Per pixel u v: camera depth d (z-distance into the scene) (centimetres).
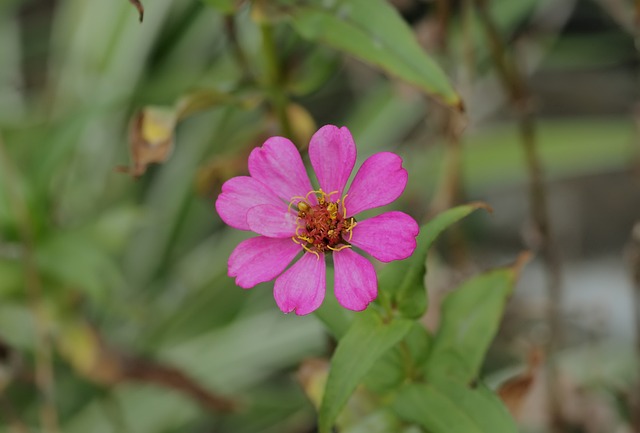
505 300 62
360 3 63
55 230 75
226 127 101
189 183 100
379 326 58
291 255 57
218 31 107
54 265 73
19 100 111
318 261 57
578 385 78
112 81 100
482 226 103
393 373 62
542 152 90
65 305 77
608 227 101
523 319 89
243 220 58
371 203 56
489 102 100
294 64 68
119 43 101
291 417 89
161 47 107
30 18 126
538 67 108
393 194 56
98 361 78
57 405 90
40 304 74
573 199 103
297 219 58
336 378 57
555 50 106
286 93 68
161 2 101
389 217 56
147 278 101
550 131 91
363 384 62
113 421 87
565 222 102
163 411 89
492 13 87
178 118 66
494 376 77
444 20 75
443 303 62
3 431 84
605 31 107
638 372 76
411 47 62
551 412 76
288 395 91
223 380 90
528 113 74
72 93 101
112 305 78
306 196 58
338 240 57
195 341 94
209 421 91
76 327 77
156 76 105
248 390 95
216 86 68
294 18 64
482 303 62
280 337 92
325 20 63
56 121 91
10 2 112
